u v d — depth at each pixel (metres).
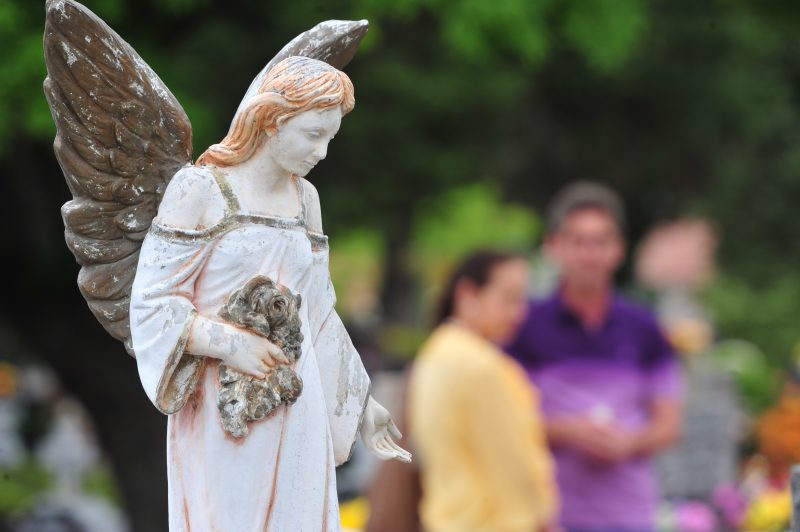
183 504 9.16
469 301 20.06
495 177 39.22
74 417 44.75
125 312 9.52
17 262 28.83
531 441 19.39
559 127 41.66
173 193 9.10
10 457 43.44
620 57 27.09
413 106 30.00
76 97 9.27
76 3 9.15
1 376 44.78
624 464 21.61
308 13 25.25
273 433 9.14
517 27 25.27
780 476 29.75
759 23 34.00
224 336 8.98
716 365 33.91
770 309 56.91
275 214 9.23
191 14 25.16
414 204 31.52
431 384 19.12
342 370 9.70
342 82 9.12
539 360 21.84
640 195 45.00
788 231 57.22
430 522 19.11
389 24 28.91
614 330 21.89
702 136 41.88
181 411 9.25
